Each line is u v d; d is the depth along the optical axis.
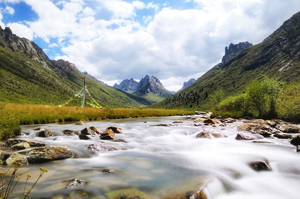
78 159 7.98
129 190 4.89
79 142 10.95
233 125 19.77
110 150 9.66
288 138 12.96
